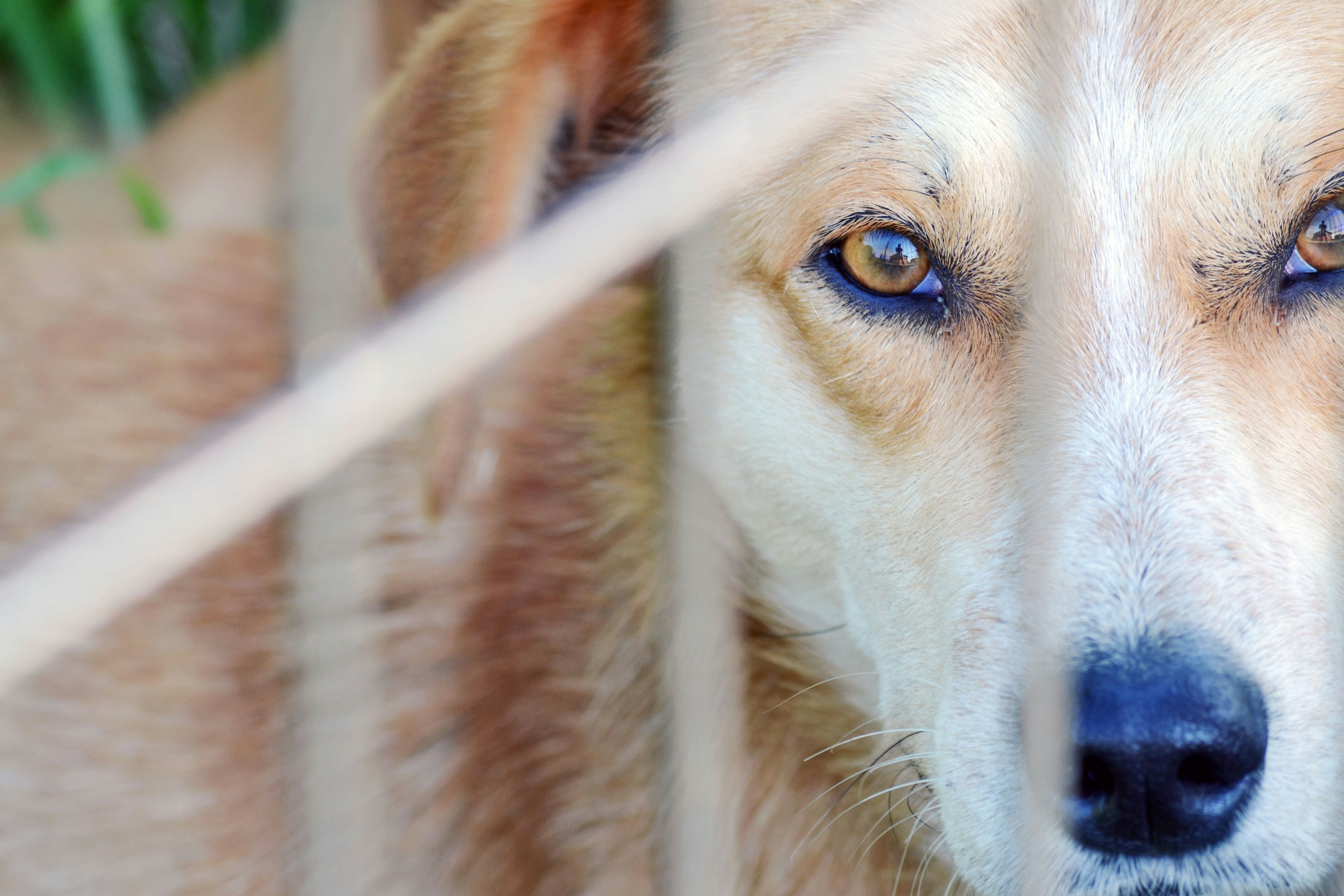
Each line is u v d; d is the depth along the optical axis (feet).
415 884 9.37
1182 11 7.43
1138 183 7.33
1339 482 7.43
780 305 8.39
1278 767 6.66
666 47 8.92
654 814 8.94
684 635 8.21
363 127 8.93
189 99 16.72
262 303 12.10
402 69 8.96
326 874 9.25
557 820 9.36
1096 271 7.39
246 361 11.64
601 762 9.20
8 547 10.72
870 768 8.31
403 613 9.76
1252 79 7.29
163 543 5.75
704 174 7.26
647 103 9.11
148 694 10.68
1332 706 6.85
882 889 9.31
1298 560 6.93
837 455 8.29
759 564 9.23
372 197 8.78
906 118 7.64
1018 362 7.61
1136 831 6.75
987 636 7.09
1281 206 7.34
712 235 8.43
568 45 8.14
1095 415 7.18
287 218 14.62
